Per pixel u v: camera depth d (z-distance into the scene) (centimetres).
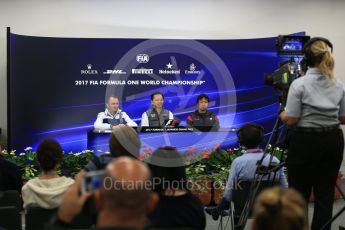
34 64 722
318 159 292
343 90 297
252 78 762
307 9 834
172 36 816
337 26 838
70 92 737
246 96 763
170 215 250
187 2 818
